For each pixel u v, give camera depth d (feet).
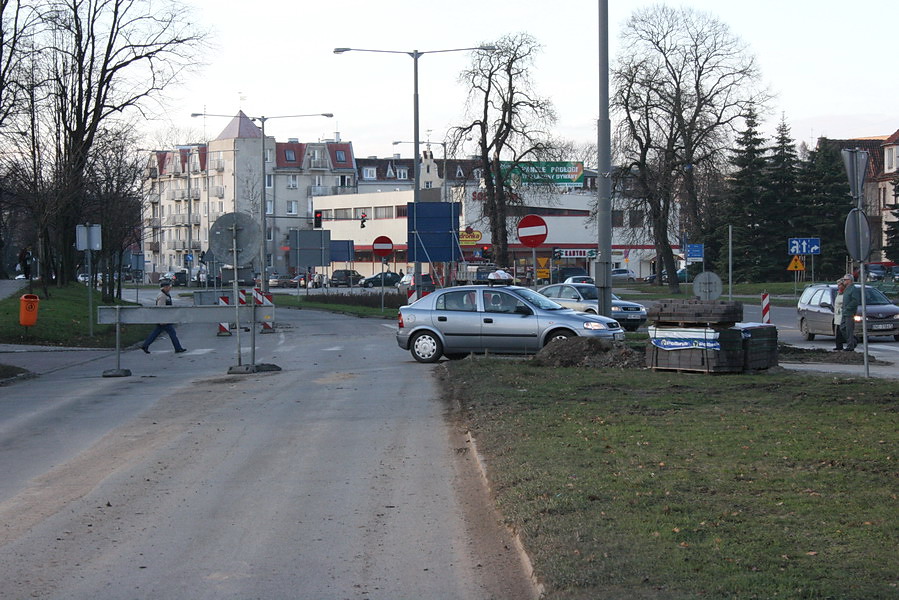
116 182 149.48
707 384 45.75
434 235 124.77
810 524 20.70
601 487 24.73
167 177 376.07
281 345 92.27
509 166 185.06
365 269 350.84
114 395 51.80
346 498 27.53
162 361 76.43
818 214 239.71
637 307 110.42
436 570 20.79
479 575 20.34
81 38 130.62
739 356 50.65
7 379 61.26
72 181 120.67
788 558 18.42
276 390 52.13
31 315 92.02
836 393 41.68
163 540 23.41
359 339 98.94
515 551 21.89
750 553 18.75
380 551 22.27
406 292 201.05
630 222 202.08
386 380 55.83
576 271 236.22
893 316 86.28
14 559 21.88
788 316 135.64
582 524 21.47
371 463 32.40
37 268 165.27
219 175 364.99
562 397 42.50
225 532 24.09
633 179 195.11
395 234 335.26
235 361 74.95
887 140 271.69
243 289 69.41
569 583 17.63
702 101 180.86
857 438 30.55
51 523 25.05
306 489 28.71
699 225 190.29
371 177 416.46
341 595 19.29
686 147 182.09
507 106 178.81
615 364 55.57
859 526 20.43
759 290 211.61
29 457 34.35
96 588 19.81
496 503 25.20
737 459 27.81
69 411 45.83
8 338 91.76
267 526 24.61
